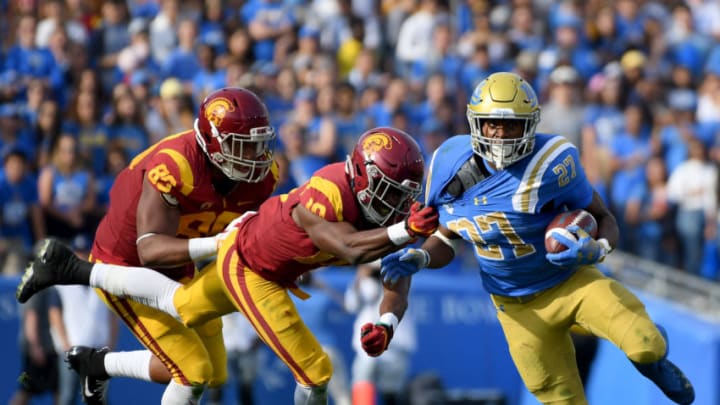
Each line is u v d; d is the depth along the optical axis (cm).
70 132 2941
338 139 3170
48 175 2850
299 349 1633
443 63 3550
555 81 3250
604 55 3812
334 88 3234
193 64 3344
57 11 3316
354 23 3675
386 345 1627
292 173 3033
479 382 2969
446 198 1670
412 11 3697
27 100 3112
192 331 1772
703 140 3506
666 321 2931
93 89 2989
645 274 3184
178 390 1758
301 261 1619
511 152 1585
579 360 2692
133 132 3012
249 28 3559
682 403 1711
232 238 1664
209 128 1647
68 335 2625
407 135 1566
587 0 3925
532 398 2980
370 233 1513
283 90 3297
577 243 1575
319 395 1652
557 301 1691
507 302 1736
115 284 1723
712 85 3700
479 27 3675
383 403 2817
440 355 2947
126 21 3472
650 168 3328
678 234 3294
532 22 3847
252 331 2759
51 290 2634
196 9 3528
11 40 3300
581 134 3209
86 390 1883
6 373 2702
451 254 1723
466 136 1680
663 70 3888
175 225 1684
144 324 1755
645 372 1678
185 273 1834
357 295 2806
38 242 2814
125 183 1750
